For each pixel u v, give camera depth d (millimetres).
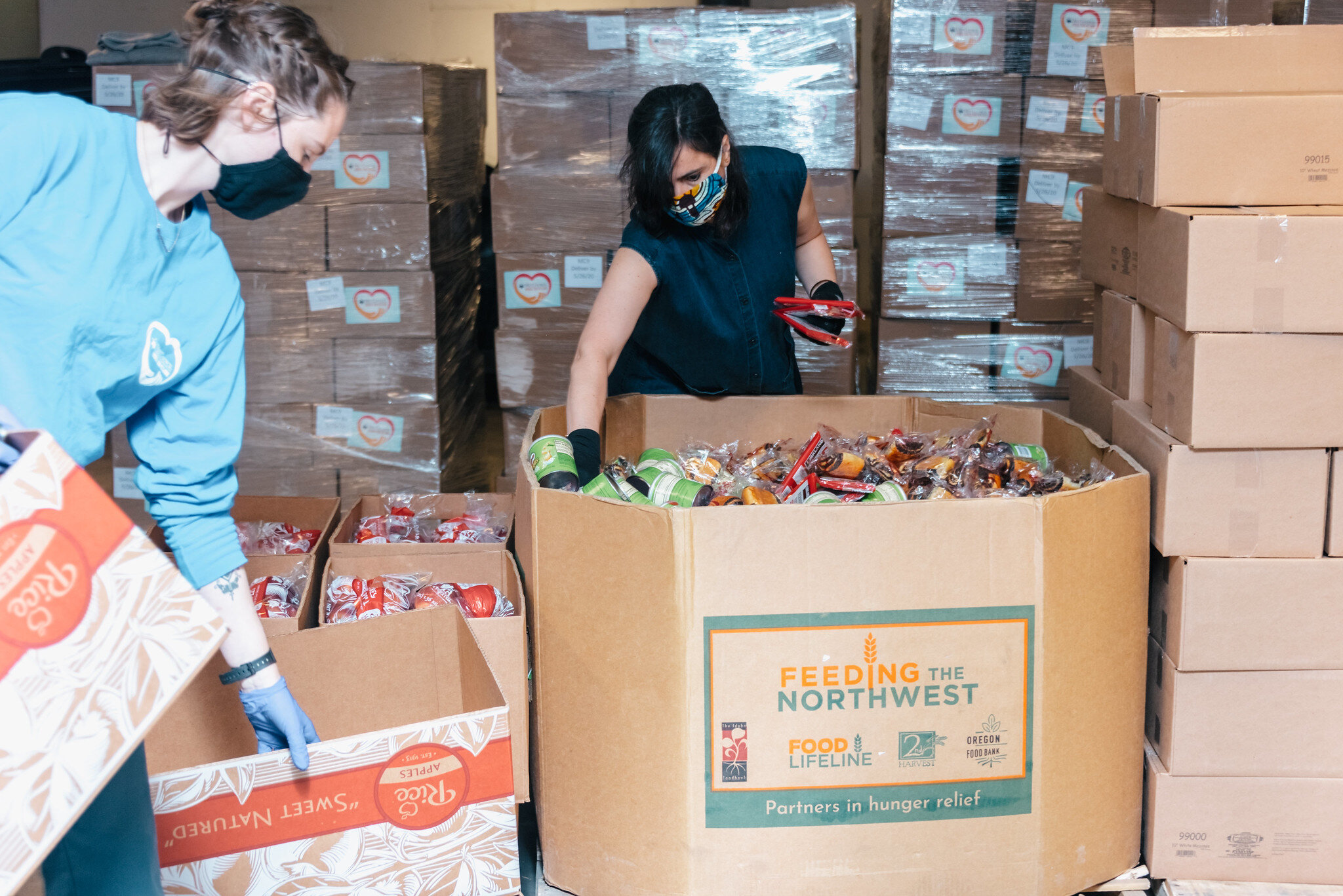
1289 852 1595
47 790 886
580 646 1507
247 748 1598
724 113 2604
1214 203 1535
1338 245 1399
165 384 1157
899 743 1447
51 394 1046
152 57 2727
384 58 2873
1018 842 1485
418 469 2934
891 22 2594
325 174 2766
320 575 2020
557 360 2740
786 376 2158
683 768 1450
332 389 2896
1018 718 1453
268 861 1294
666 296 1920
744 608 1411
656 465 1854
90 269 1032
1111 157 1806
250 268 2818
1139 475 1510
